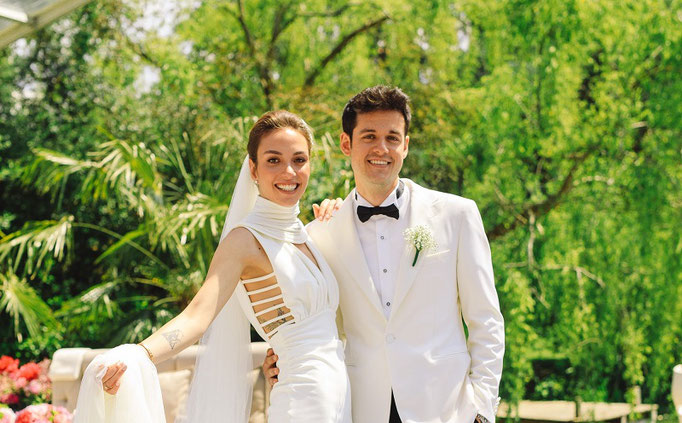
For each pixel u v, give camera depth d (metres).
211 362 2.65
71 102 11.00
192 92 9.83
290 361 2.48
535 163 8.64
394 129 2.68
